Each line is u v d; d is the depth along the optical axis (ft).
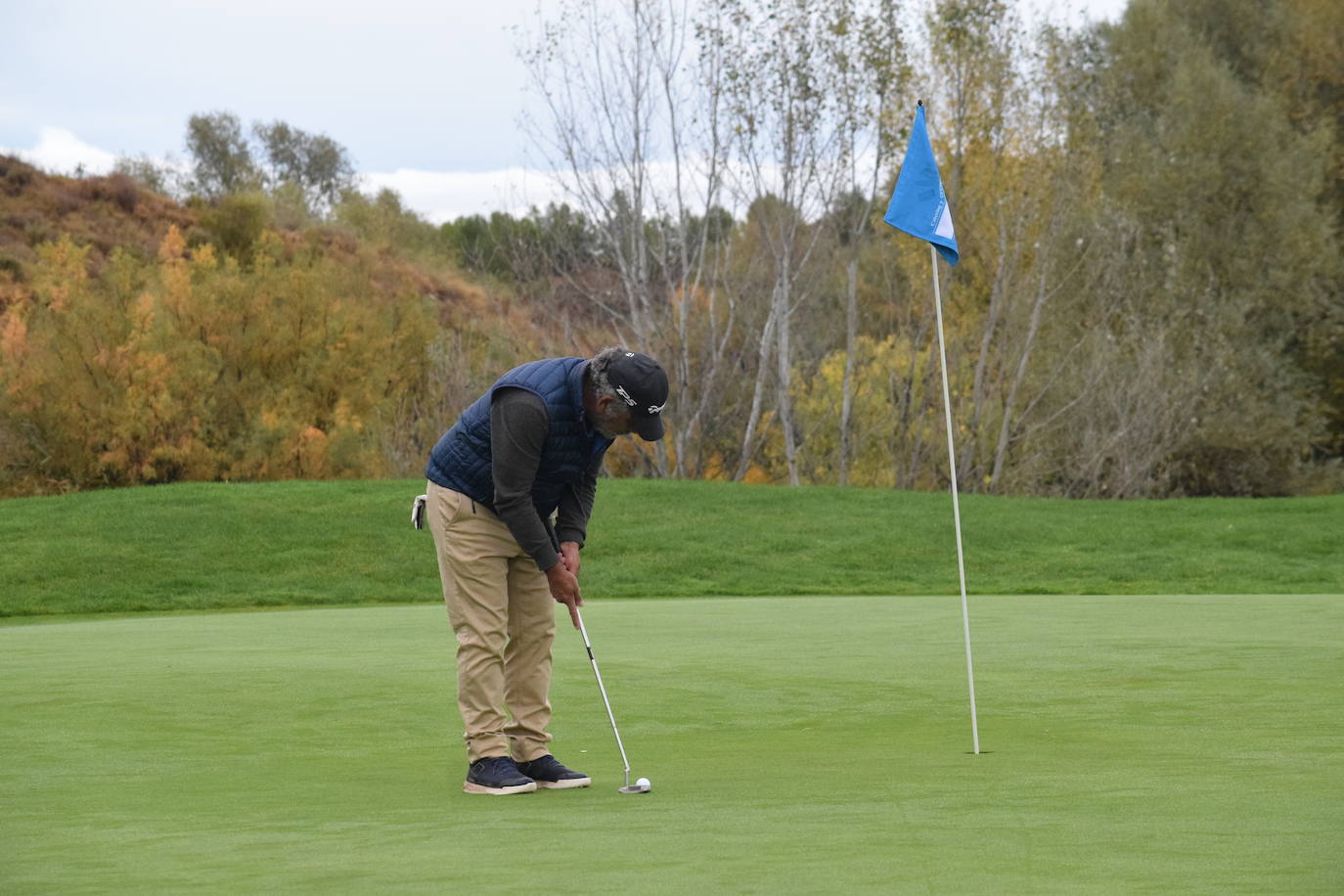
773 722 20.77
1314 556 68.28
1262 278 128.57
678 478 93.86
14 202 209.26
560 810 13.88
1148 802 13.33
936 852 11.14
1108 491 110.01
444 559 16.08
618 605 47.06
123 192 221.66
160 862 11.43
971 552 69.41
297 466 126.62
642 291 100.63
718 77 95.20
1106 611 40.29
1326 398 134.72
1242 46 142.41
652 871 10.68
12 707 22.56
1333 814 12.59
